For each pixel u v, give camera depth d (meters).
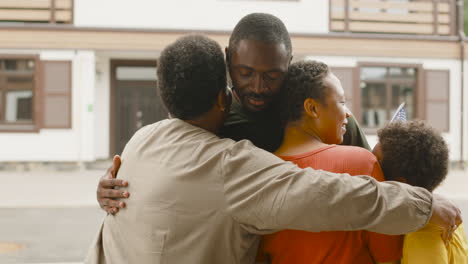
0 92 13.40
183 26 13.98
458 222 1.41
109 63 14.78
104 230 1.52
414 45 14.59
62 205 7.73
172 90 1.43
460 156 14.81
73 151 13.40
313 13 14.40
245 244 1.38
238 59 1.49
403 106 1.81
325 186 1.26
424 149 1.43
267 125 1.71
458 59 14.83
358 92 14.38
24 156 13.29
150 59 15.02
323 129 1.50
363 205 1.25
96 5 13.69
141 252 1.37
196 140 1.42
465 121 14.85
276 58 1.46
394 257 1.44
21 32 13.25
